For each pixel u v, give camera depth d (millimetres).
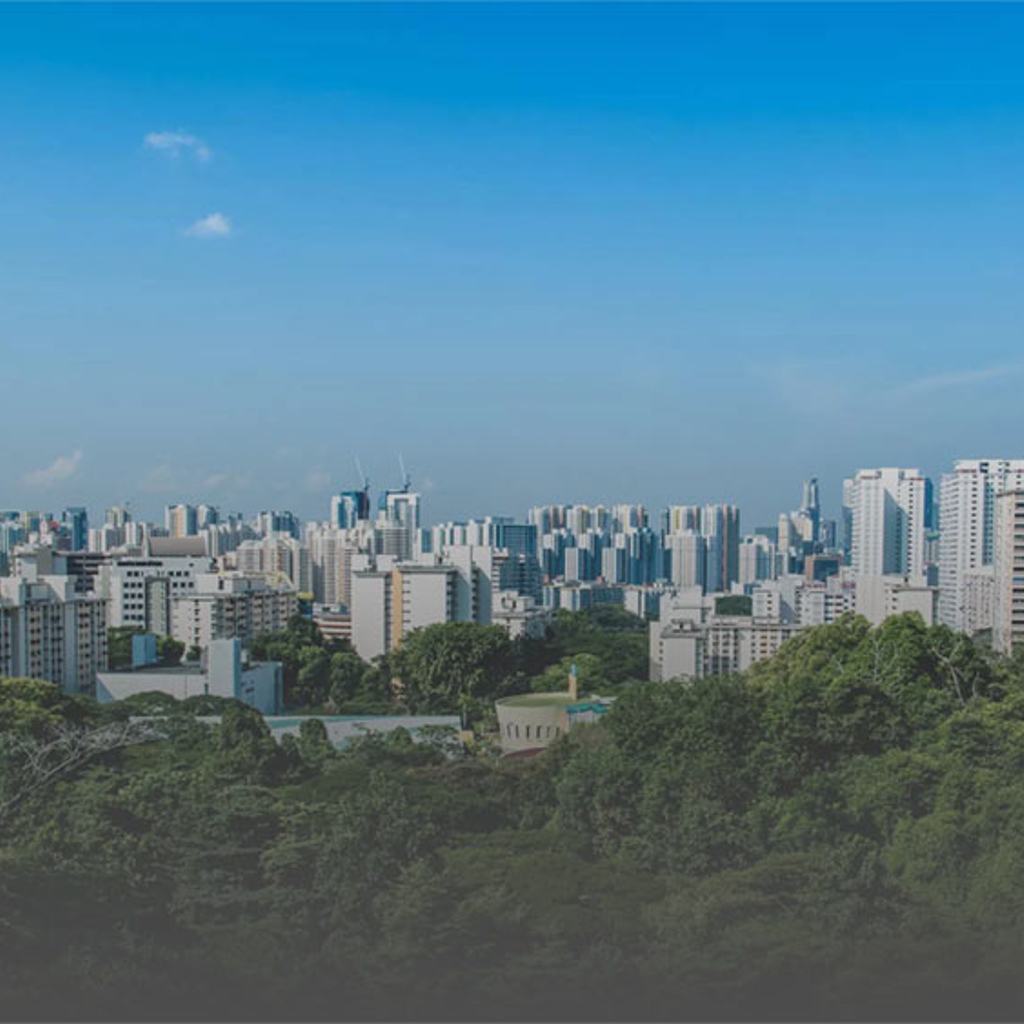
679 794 108500
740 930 86688
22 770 122062
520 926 88000
